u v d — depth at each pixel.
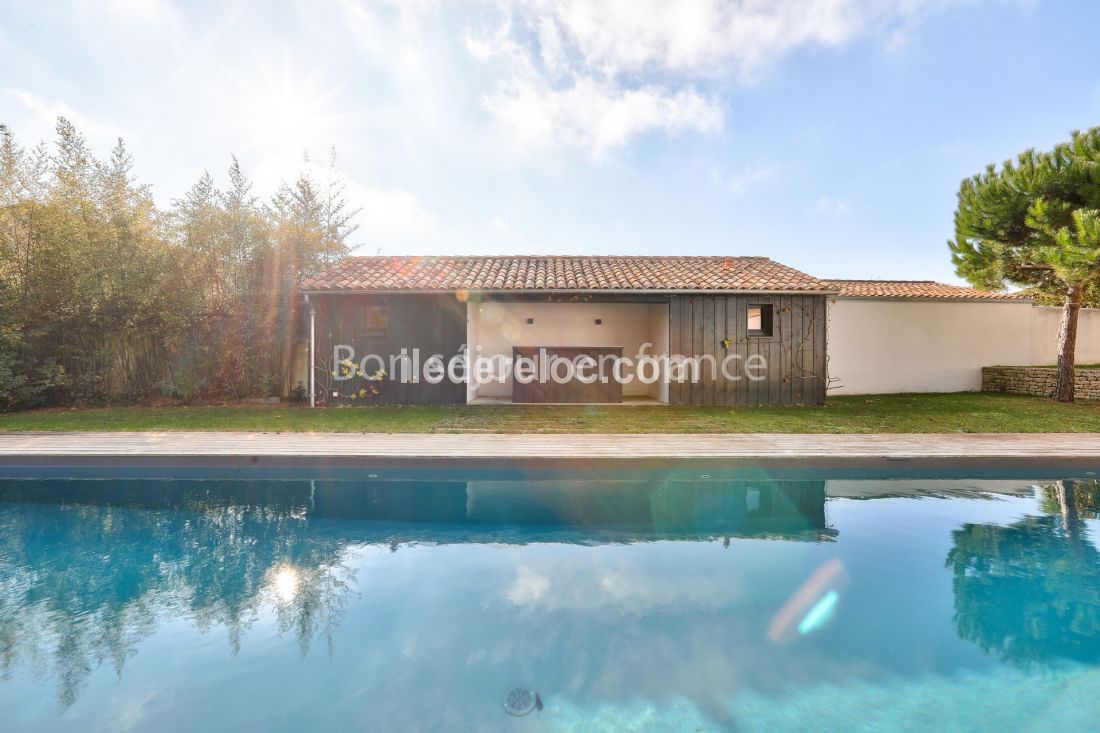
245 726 1.97
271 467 5.46
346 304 9.93
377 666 2.36
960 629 2.67
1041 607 2.88
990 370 12.69
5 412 8.92
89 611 2.88
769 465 5.38
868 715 2.04
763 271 10.95
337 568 3.42
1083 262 8.38
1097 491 4.93
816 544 3.78
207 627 2.71
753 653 2.46
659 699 2.12
